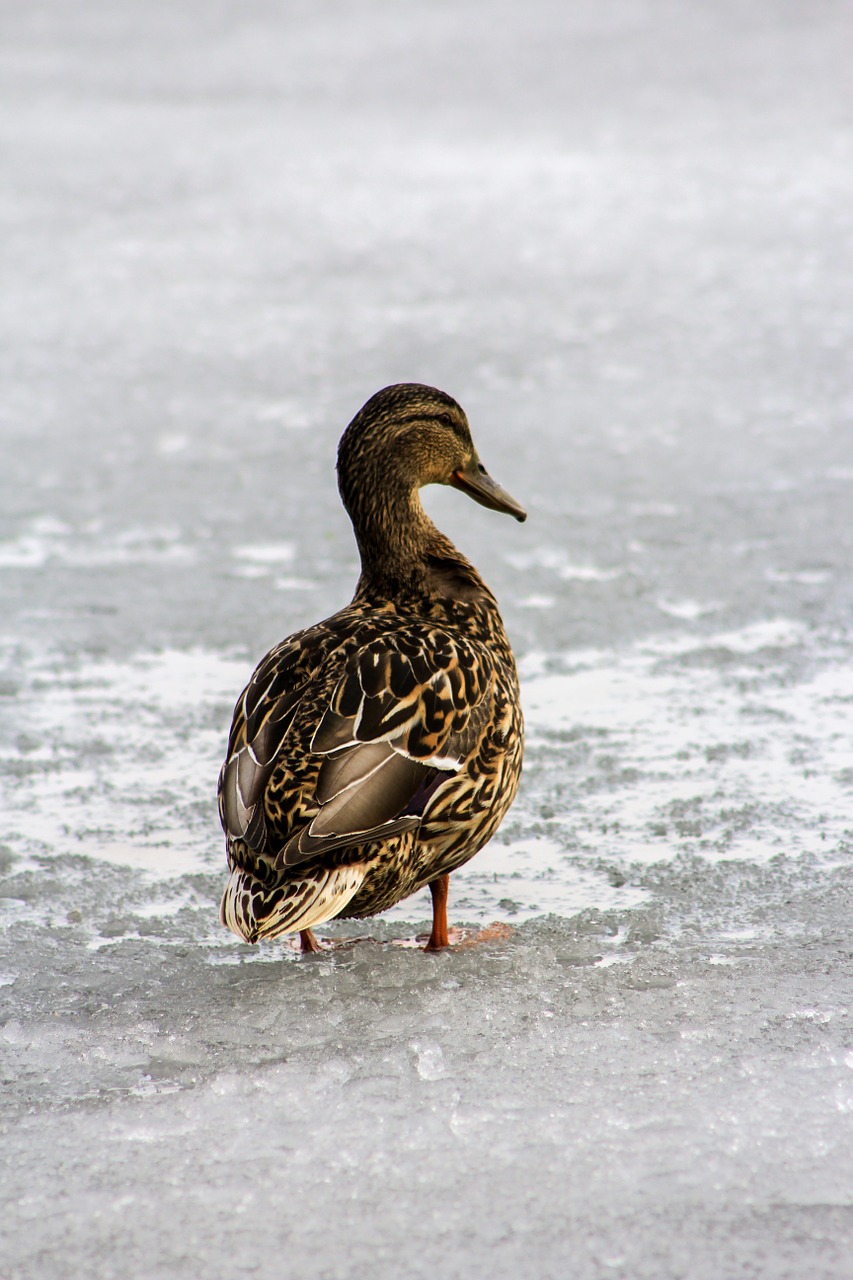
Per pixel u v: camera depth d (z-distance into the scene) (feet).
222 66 170.50
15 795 30.53
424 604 26.53
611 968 22.90
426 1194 17.40
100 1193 17.54
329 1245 16.60
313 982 22.85
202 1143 18.52
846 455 56.03
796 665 36.73
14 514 51.42
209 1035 21.22
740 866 26.73
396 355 72.69
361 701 21.85
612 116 136.67
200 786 31.01
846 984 22.18
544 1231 16.71
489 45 175.52
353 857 21.59
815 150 120.26
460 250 94.99
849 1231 16.55
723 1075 19.63
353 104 147.02
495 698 23.54
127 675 37.22
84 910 25.71
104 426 62.80
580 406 63.57
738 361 70.23
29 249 97.60
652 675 36.37
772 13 187.42
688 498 51.42
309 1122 18.92
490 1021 21.35
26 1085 20.01
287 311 82.33
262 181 116.06
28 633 40.11
